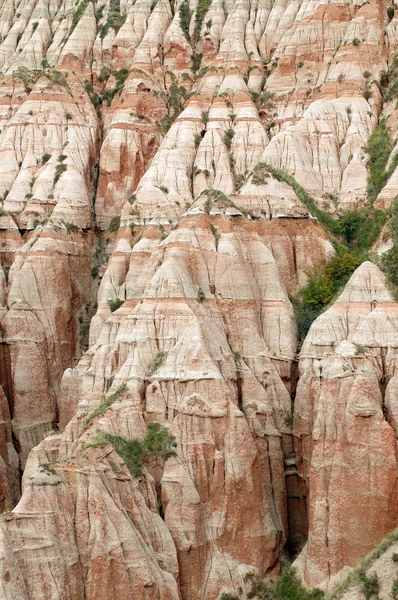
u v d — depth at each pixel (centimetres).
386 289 8200
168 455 7569
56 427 10131
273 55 11581
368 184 9944
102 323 9681
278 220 9219
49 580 6725
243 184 9694
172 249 8700
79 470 7106
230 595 7344
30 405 9944
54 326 10325
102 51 12381
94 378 8481
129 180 11325
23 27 13550
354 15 11244
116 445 7525
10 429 9731
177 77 11919
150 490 7406
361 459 7212
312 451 7544
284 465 8194
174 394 7912
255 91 11300
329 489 7300
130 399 7912
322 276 8956
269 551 7594
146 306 8431
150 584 6881
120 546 6906
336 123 10462
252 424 8081
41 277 10369
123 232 10206
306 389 8081
